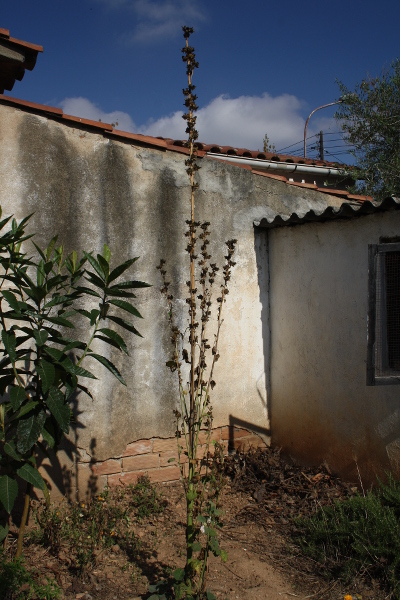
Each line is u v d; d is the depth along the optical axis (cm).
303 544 374
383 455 420
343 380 459
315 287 489
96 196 451
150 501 437
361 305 439
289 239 521
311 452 499
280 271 534
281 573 344
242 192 530
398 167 907
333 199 594
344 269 457
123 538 381
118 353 461
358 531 348
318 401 488
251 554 368
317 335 488
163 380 483
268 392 550
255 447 540
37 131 426
